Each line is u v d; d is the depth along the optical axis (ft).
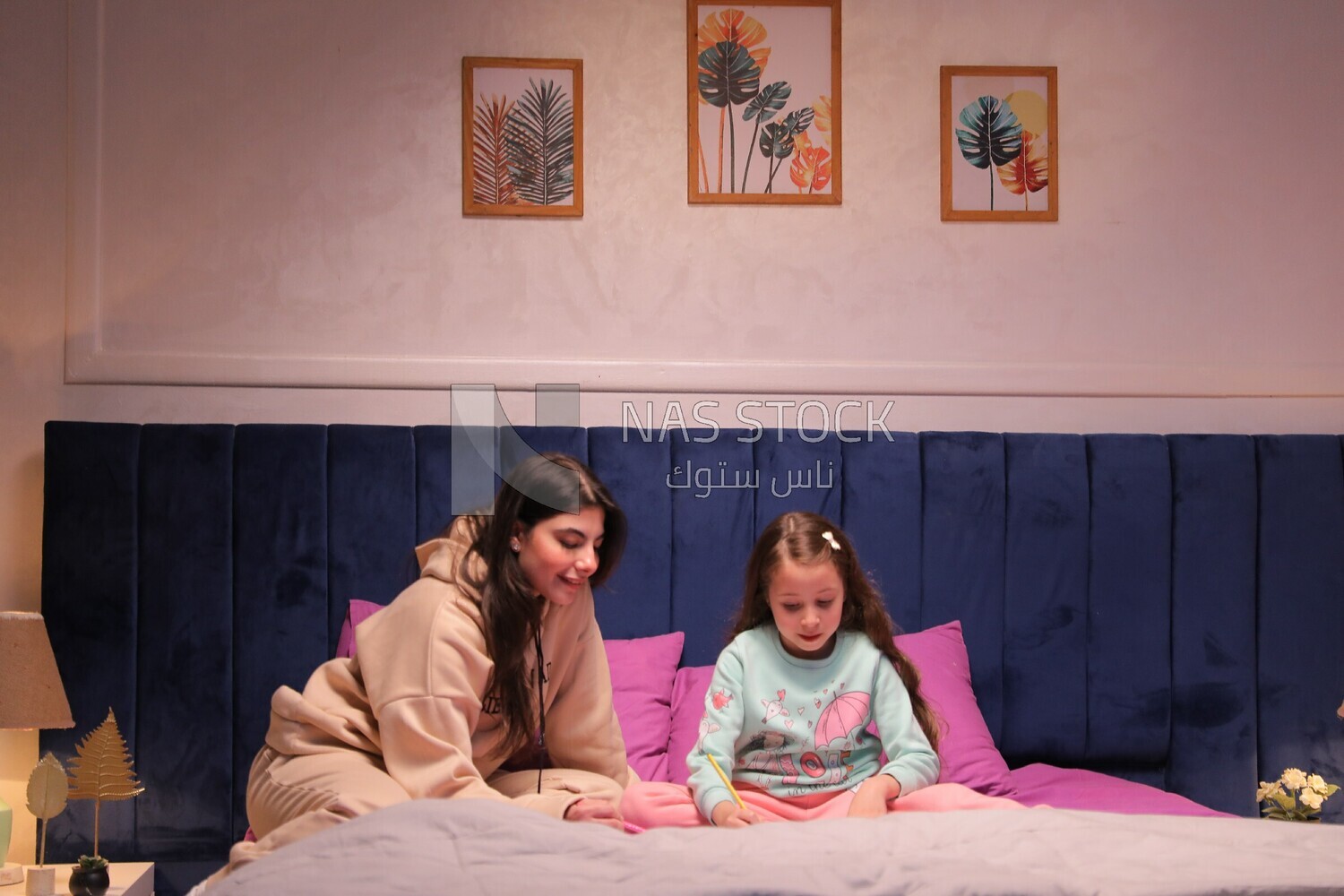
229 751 7.86
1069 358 8.85
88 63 8.43
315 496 8.04
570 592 5.95
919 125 8.80
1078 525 8.36
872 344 8.76
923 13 8.82
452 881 3.68
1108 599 8.34
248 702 7.90
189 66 8.50
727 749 6.27
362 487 8.07
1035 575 8.32
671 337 8.68
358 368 8.47
